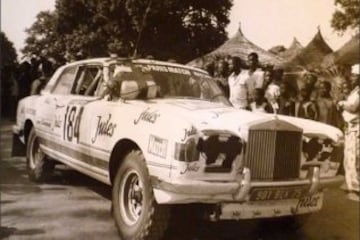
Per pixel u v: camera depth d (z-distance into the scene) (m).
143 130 4.73
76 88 6.27
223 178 4.47
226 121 4.71
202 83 6.14
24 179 6.60
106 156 5.19
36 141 6.80
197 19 6.78
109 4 6.61
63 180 6.45
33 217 5.62
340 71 6.70
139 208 4.91
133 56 6.51
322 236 5.69
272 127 4.73
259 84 6.54
